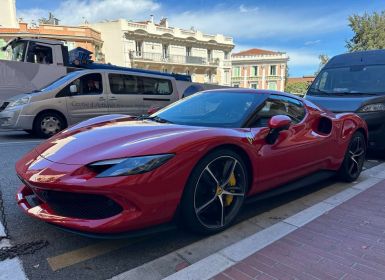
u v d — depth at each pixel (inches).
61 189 89.2
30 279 84.6
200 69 1743.4
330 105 243.1
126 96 345.1
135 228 91.6
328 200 144.8
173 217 98.7
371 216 126.3
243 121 123.7
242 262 92.8
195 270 88.9
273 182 128.0
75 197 90.3
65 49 421.1
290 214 129.8
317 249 100.4
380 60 266.8
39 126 305.4
